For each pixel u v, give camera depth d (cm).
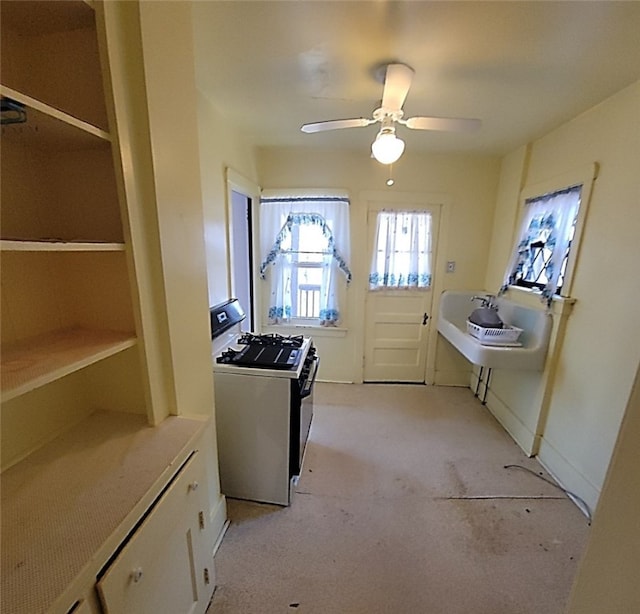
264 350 212
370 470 231
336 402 328
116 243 104
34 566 72
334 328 356
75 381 126
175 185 124
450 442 266
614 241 188
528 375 259
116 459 106
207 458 162
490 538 178
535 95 192
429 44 145
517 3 118
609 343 189
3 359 94
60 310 121
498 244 322
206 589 137
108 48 93
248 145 284
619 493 79
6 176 100
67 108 105
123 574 83
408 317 359
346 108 216
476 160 321
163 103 114
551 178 247
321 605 144
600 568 85
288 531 181
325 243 334
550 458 233
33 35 101
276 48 149
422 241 340
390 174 323
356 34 138
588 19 126
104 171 110
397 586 153
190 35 127
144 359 118
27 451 108
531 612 143
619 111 186
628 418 77
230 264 244
